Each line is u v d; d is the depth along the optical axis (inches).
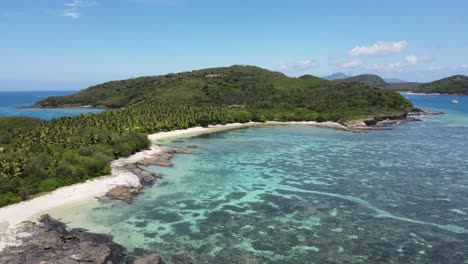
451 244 1514.5
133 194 2112.5
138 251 1430.9
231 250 1451.8
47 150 2662.4
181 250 1445.6
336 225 1702.8
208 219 1764.3
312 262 1366.9
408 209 1908.2
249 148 3654.0
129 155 3080.7
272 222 1734.7
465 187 2284.7
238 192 2188.7
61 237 1501.0
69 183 2185.0
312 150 3550.7
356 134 4682.6
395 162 2999.5
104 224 1681.8
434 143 3939.5
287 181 2431.1
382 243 1523.1
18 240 1456.7
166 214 1823.3
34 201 1915.6
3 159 2266.2
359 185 2337.6
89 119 4183.1
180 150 3444.9
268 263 1357.0
